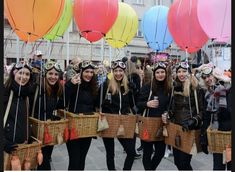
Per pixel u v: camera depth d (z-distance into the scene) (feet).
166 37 18.01
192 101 12.75
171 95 13.56
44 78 12.75
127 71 19.79
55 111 13.50
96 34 14.49
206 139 12.39
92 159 19.38
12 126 10.54
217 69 13.61
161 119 13.69
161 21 17.74
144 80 17.47
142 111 14.03
